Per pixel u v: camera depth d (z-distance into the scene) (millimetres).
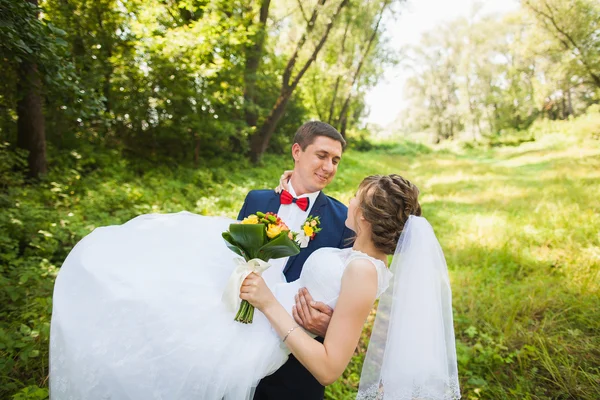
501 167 17750
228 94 10781
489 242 5977
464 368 3000
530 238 6098
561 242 5875
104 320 1409
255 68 12453
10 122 7078
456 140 40344
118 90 9102
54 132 8117
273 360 1448
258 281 1461
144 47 8961
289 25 15555
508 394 2723
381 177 1642
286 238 1480
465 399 2674
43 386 2295
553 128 28203
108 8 8984
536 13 17109
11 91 4719
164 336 1369
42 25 3330
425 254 1569
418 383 1478
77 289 1527
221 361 1360
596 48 16547
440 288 1618
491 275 4840
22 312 2947
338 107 24375
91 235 1769
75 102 4148
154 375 1329
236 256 1781
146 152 10055
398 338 1533
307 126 2166
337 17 14242
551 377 2852
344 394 2715
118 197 6145
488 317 3697
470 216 7852
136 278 1532
